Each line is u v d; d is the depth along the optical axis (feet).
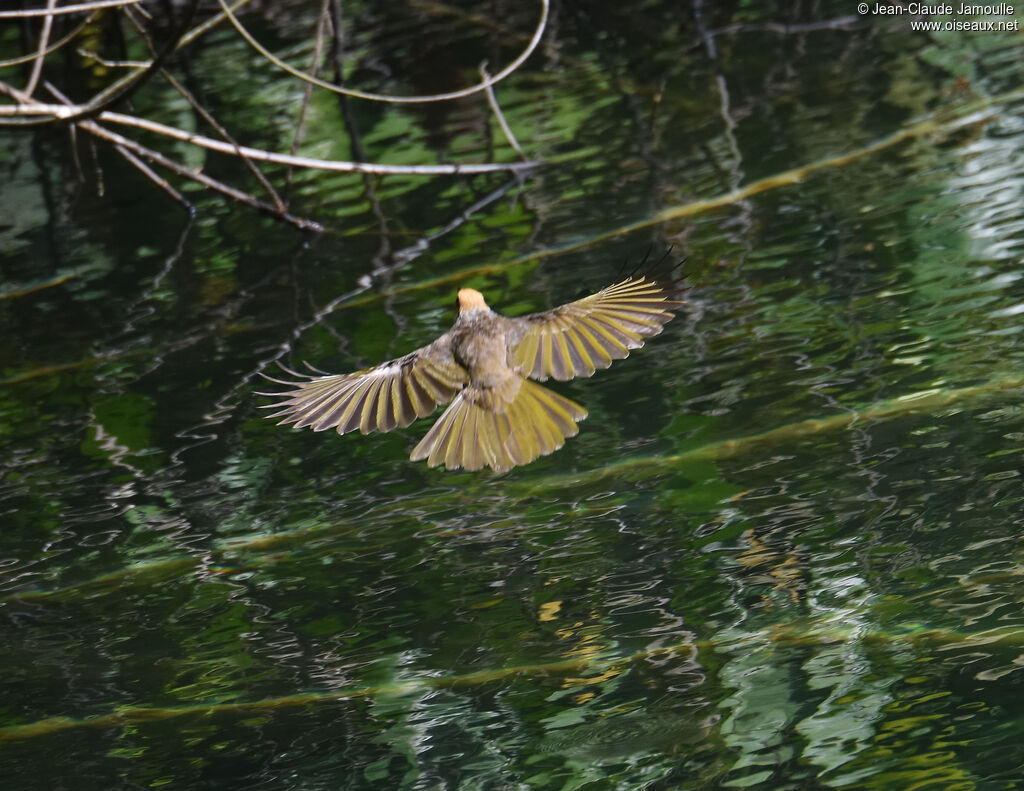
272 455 38.70
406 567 32.37
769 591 28.91
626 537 31.99
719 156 55.26
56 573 34.12
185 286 51.88
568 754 25.14
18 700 29.12
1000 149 48.75
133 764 26.76
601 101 65.26
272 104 71.51
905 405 34.68
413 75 73.41
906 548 29.40
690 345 40.16
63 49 79.15
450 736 26.30
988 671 25.20
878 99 57.52
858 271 42.19
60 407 43.04
